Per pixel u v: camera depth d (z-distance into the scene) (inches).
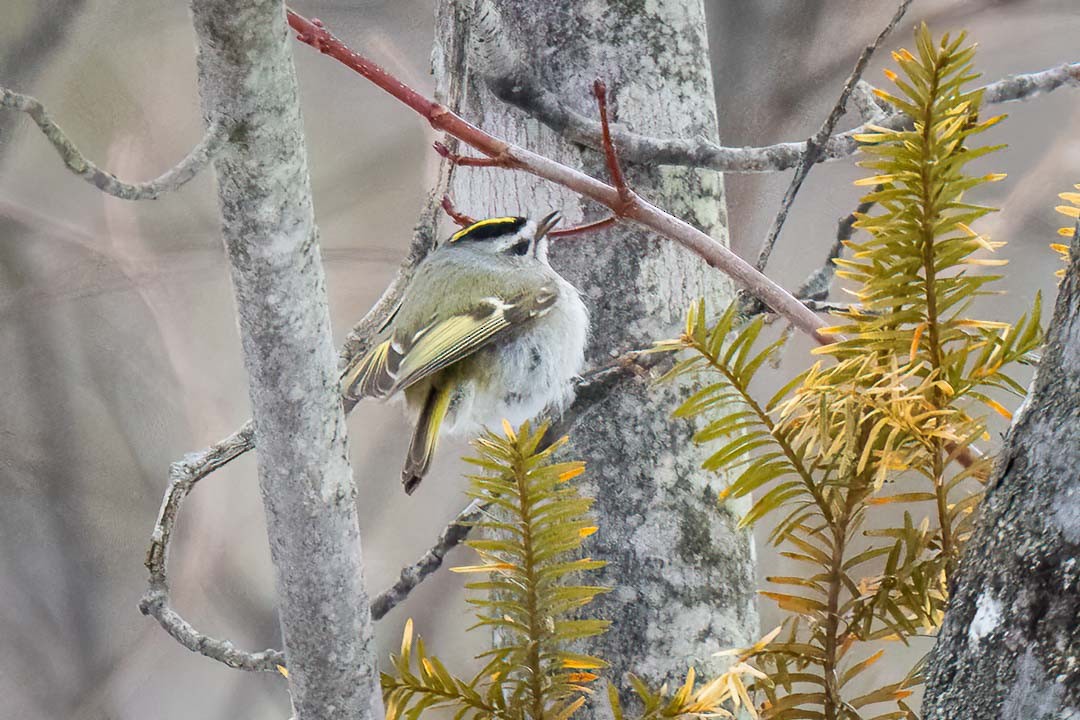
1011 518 130.3
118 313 546.3
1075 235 134.4
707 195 273.7
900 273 157.0
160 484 533.3
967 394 156.9
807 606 154.9
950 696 131.9
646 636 253.3
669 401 257.0
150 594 224.4
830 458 155.6
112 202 541.0
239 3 141.4
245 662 217.0
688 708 152.8
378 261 546.3
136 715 497.4
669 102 267.9
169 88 539.5
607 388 255.8
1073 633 122.8
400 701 165.5
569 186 202.1
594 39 267.0
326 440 162.9
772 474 155.8
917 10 521.3
